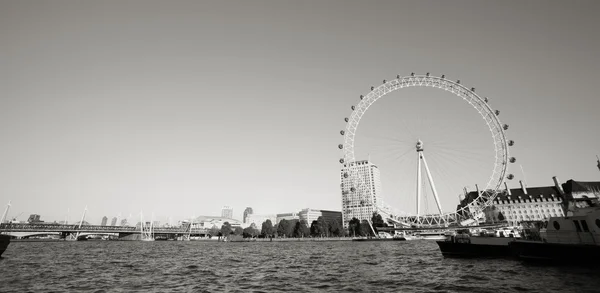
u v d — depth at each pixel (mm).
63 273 49688
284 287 37438
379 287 36438
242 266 59469
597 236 44719
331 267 55875
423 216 115875
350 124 119750
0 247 68938
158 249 122188
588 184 175500
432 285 36875
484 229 114500
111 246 146250
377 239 198500
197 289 36656
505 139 106375
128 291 35594
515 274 41562
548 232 50969
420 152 118188
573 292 30406
